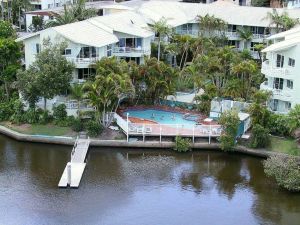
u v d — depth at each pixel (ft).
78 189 180.96
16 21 393.91
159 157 209.87
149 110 246.06
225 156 211.20
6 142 220.02
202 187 185.68
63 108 230.48
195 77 248.32
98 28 260.42
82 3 323.16
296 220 165.58
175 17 323.16
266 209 171.83
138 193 179.63
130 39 273.33
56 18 312.09
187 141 214.28
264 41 311.47
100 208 168.76
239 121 212.23
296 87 228.84
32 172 192.44
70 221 160.45
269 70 235.61
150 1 352.90
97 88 216.95
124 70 232.53
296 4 413.39
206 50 286.87
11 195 174.81
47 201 171.94
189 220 163.94
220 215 167.53
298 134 213.87
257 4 456.45
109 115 225.15
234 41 323.57
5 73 244.63
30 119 230.48
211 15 326.85
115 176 191.93
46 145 217.77
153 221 162.40
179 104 250.37
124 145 215.10
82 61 236.84
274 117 220.64
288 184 181.78
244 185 188.03
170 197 177.88
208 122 229.86
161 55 294.66
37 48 246.27
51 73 220.02
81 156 204.44
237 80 246.06
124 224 160.04
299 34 249.55
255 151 209.36
